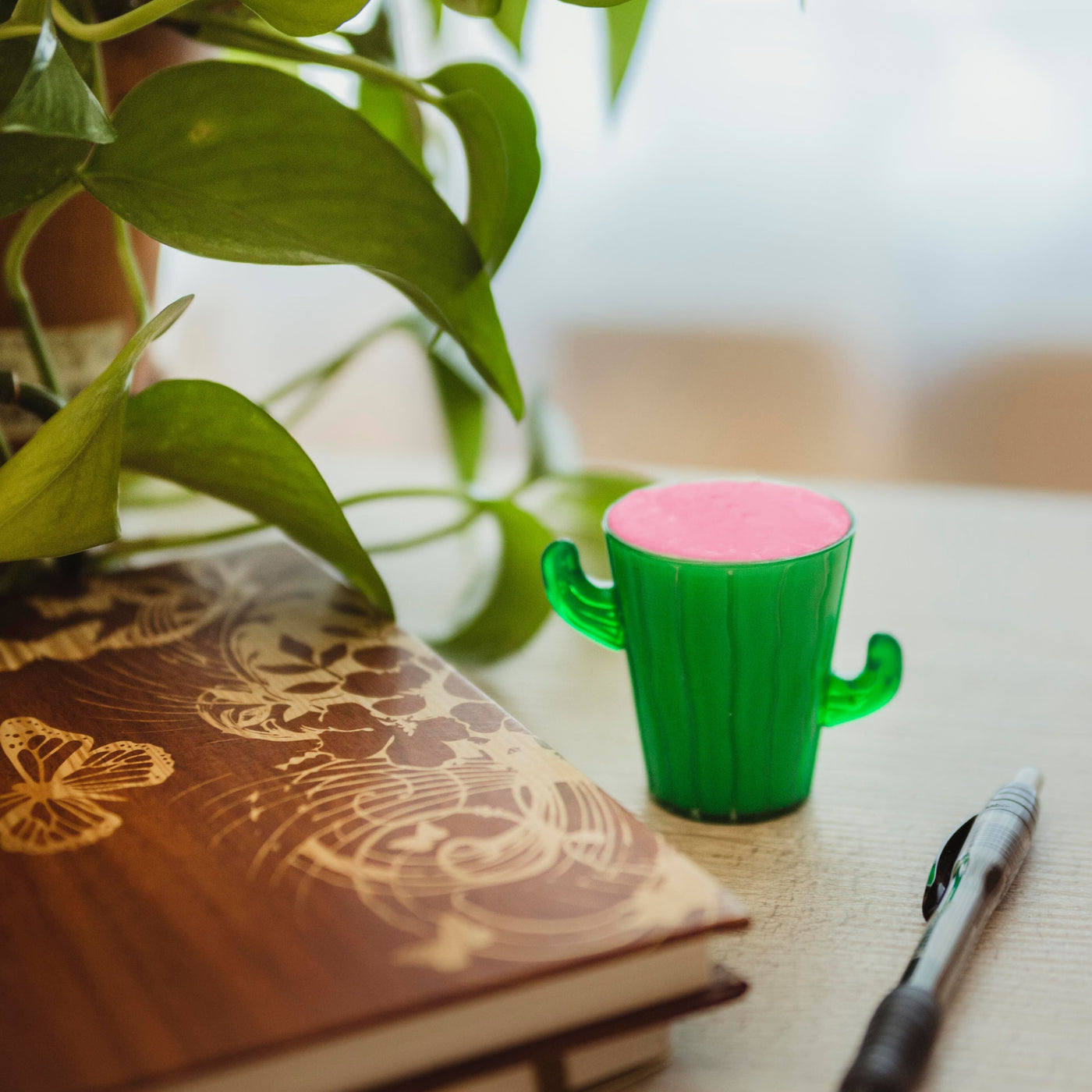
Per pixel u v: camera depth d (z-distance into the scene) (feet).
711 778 1.63
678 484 1.69
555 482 2.00
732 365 3.82
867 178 3.60
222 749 1.56
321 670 1.66
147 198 1.57
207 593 1.81
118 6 1.69
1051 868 1.59
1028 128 3.46
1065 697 1.81
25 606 1.78
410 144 1.95
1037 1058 1.44
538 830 1.47
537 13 3.50
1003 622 1.95
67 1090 1.30
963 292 3.62
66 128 1.42
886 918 1.55
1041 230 3.52
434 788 1.51
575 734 1.77
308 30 1.54
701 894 1.41
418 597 2.02
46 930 1.39
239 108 1.57
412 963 1.36
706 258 3.76
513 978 1.35
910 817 1.65
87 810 1.49
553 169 3.72
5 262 1.75
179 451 1.67
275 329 3.94
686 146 3.67
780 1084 1.42
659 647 1.60
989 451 3.71
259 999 1.34
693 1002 1.39
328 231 1.59
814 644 1.60
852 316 3.71
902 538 2.17
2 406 1.85
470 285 1.63
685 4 3.55
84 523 1.52
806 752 1.64
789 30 3.53
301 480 1.65
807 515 1.63
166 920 1.40
